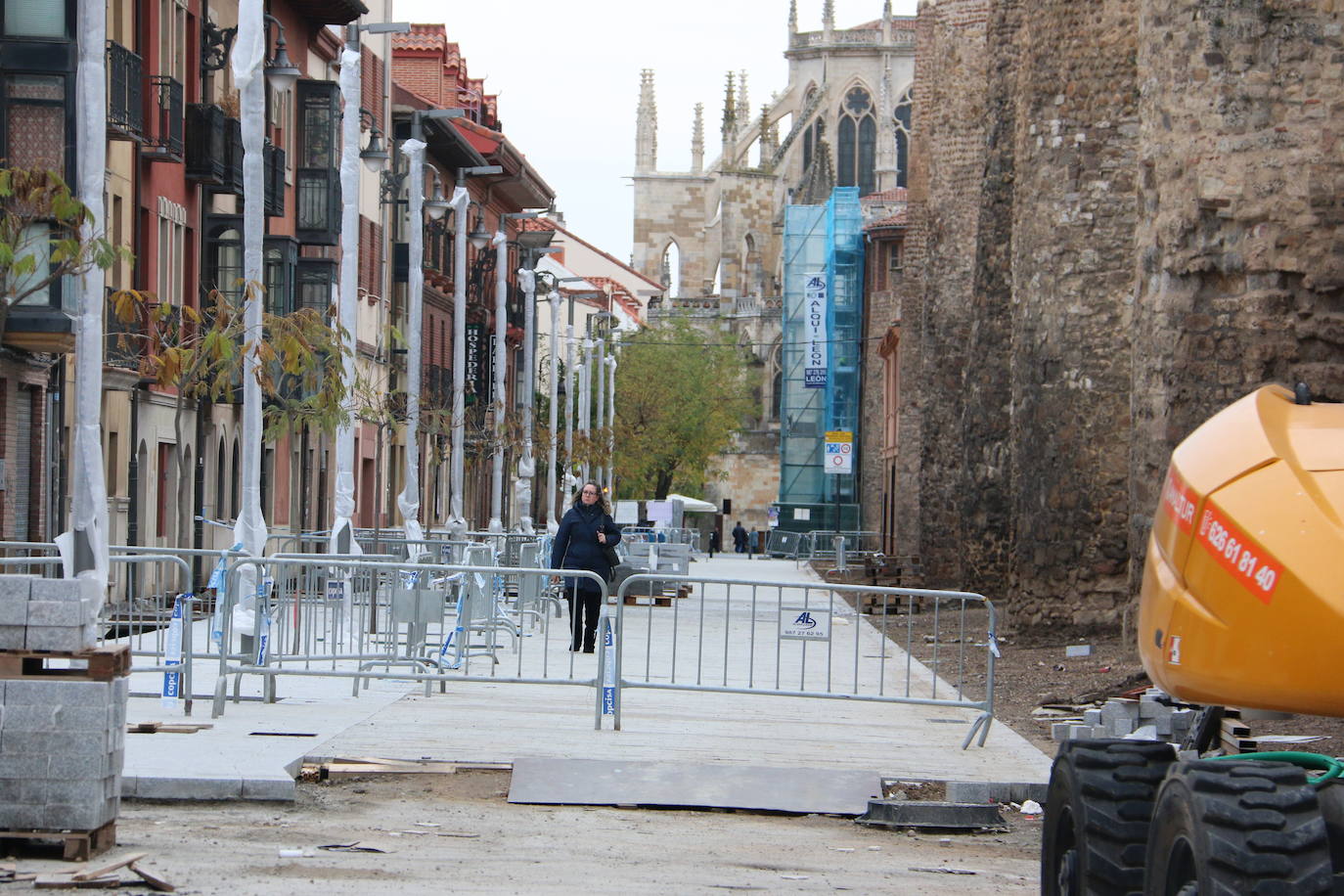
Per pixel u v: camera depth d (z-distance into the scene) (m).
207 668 26.97
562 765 18.73
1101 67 36.91
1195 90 26.00
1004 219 50.41
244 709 22.70
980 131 62.72
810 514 135.88
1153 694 19.61
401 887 12.66
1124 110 36.75
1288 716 11.70
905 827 17.06
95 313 23.34
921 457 64.06
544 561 52.16
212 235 53.34
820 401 137.50
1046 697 27.50
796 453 137.62
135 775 16.47
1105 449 37.00
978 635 40.94
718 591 58.97
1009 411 50.91
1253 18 25.52
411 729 21.48
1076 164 37.22
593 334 142.88
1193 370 26.25
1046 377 37.66
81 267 23.27
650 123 195.75
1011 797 18.73
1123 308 36.84
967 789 18.61
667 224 194.75
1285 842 8.66
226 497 54.84
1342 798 9.27
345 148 39.09
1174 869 9.39
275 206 56.28
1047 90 37.62
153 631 25.25
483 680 22.64
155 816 15.54
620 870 14.00
